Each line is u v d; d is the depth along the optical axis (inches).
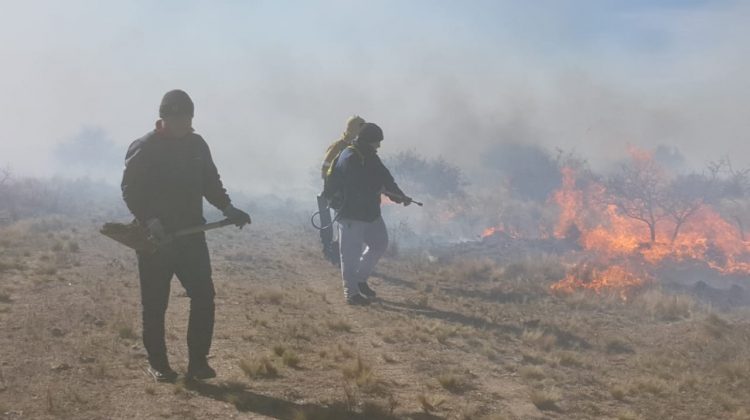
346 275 352.5
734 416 217.0
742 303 387.9
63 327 270.2
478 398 223.8
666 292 386.9
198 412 197.5
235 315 311.1
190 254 219.0
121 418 191.2
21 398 199.8
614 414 217.6
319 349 265.7
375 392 220.8
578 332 312.3
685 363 270.4
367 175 355.6
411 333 295.0
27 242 455.8
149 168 213.6
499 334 302.4
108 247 462.3
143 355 245.1
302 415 194.5
